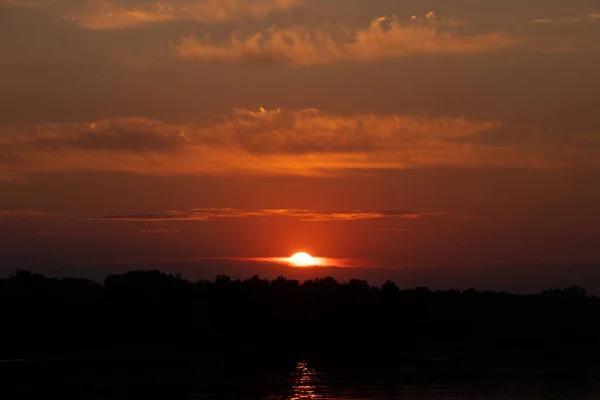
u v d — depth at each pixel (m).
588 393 114.19
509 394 112.88
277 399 107.69
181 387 121.12
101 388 121.06
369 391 116.06
